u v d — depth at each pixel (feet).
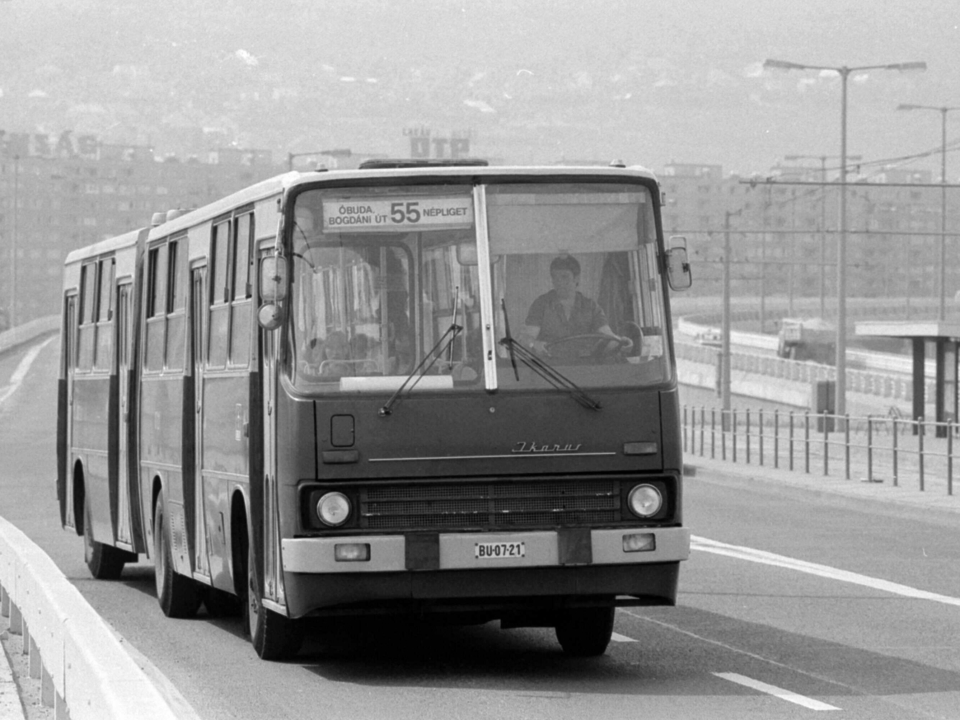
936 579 90.94
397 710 50.55
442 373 55.62
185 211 76.48
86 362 98.84
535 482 55.57
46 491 177.68
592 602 55.77
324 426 55.01
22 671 59.21
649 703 51.57
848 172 286.66
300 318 55.83
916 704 51.47
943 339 242.99
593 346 56.54
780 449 226.79
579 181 57.31
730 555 105.09
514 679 56.95
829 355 570.87
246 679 57.31
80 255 101.60
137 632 71.72
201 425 69.31
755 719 48.67
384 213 56.44
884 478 172.24
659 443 56.34
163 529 77.71
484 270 56.34
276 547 56.95
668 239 57.52
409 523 55.11
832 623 72.69
